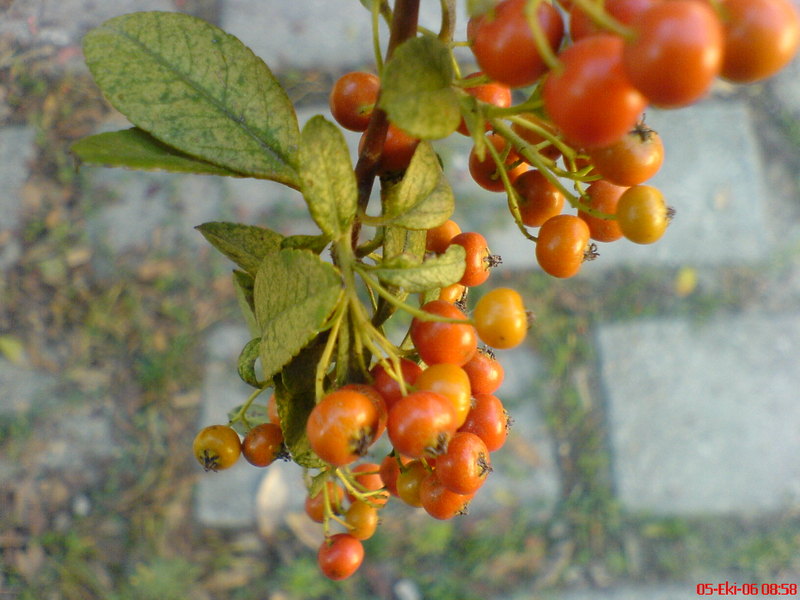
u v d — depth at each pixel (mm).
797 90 364
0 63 361
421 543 301
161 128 96
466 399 96
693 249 338
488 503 307
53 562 287
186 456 305
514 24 80
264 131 99
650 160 94
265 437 117
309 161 85
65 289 326
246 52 100
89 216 338
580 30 81
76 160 88
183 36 100
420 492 110
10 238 333
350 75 111
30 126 351
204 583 289
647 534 302
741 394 316
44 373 312
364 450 89
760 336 324
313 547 298
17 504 294
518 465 310
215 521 299
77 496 297
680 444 311
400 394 96
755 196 345
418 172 96
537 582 296
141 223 338
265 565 294
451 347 98
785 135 356
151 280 330
